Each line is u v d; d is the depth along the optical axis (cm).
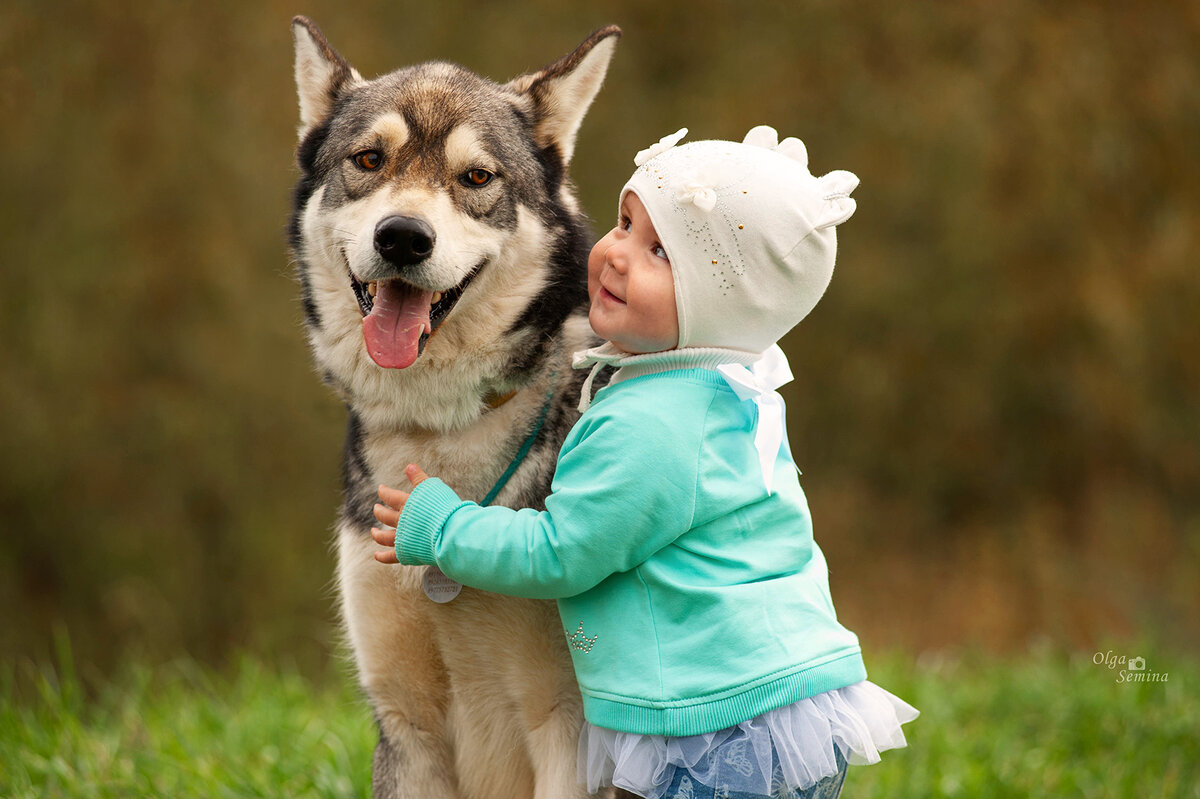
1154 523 1132
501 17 1160
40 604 1022
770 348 304
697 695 265
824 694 274
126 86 1041
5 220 1012
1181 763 494
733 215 277
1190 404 1147
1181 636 1016
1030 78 1123
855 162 1148
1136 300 1118
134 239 1034
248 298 1036
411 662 331
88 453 1023
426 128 339
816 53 1180
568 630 287
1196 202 1120
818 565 299
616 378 298
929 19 1159
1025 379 1147
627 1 1201
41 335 1005
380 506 295
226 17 1066
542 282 342
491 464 327
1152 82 1116
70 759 434
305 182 362
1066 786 459
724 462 278
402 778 338
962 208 1120
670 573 274
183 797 412
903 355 1172
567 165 374
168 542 1023
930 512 1180
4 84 1008
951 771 475
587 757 298
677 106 1178
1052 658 695
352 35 1084
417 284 316
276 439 1053
